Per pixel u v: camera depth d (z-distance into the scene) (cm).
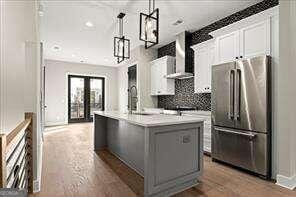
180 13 382
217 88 339
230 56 339
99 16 393
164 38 533
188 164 244
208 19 410
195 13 382
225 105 323
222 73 330
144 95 607
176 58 501
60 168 307
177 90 546
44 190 232
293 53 257
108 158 364
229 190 236
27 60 243
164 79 543
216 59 367
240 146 299
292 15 255
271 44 277
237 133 298
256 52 297
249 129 287
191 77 499
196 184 253
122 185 248
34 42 248
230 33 340
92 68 855
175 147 232
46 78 764
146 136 206
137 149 294
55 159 353
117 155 372
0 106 336
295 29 261
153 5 318
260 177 276
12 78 328
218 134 336
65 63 802
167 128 221
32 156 224
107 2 337
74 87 828
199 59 432
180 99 535
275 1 316
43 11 367
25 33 249
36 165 232
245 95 293
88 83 855
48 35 502
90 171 296
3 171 85
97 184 251
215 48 370
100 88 882
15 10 254
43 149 420
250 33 306
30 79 242
